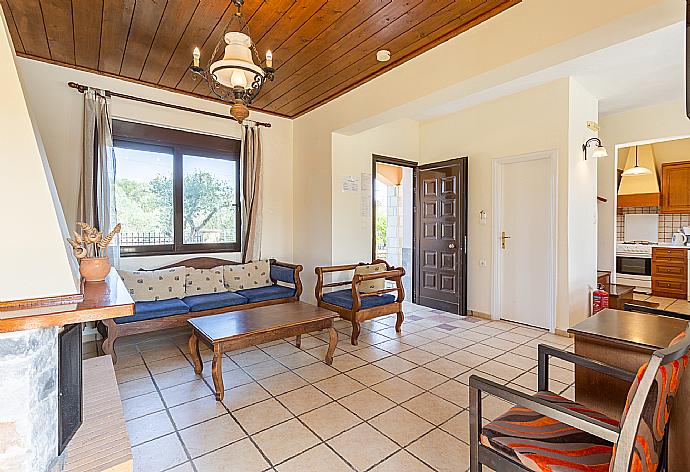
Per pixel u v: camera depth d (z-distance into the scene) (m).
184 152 4.16
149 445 1.98
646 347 1.61
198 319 2.97
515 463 1.27
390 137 5.17
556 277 4.04
